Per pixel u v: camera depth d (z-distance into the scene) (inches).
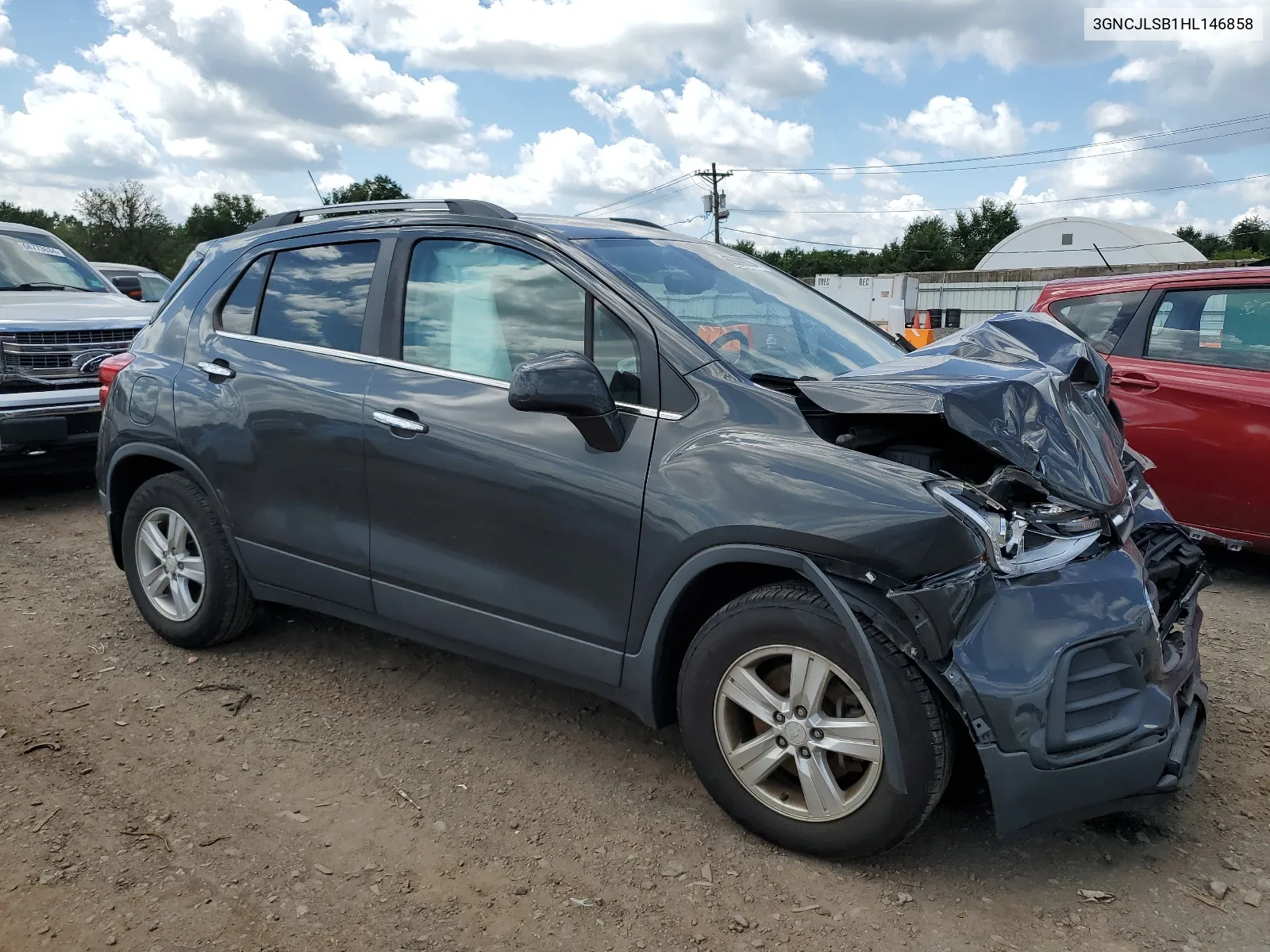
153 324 173.3
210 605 161.8
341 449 139.6
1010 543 98.7
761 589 109.3
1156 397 217.5
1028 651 96.6
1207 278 219.5
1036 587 99.7
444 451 128.6
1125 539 110.8
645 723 120.3
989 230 3454.7
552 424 121.6
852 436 108.2
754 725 114.1
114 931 97.0
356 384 139.5
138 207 2819.9
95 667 161.6
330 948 95.6
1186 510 215.3
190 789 124.3
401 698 151.9
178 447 160.6
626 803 122.8
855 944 97.4
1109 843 114.9
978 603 96.9
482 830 116.6
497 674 161.6
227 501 156.1
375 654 168.9
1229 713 149.8
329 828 116.3
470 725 143.3
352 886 105.3
